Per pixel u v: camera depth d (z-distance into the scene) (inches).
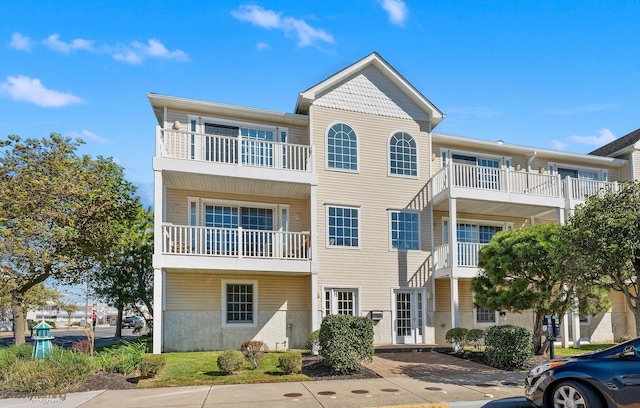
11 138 600.7
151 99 620.7
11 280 586.9
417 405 313.7
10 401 331.9
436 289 725.9
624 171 874.8
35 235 584.1
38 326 441.4
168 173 572.4
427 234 724.0
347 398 337.7
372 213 697.6
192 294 621.0
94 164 660.7
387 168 714.8
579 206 434.3
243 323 638.5
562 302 514.6
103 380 387.5
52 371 367.9
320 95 693.9
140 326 1046.4
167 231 619.2
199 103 636.1
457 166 701.3
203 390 364.5
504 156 806.5
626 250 358.0
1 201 565.6
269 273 624.7
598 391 269.3
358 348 443.2
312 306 601.9
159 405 317.1
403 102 740.7
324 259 664.4
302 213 689.0
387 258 695.7
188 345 608.7
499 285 542.9
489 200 693.9
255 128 679.1
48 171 614.5
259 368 446.6
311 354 551.2
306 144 694.5
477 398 337.7
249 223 671.1
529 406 326.3
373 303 678.5
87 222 641.0
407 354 582.6
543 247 490.9
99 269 810.8
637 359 265.6
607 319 805.2
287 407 311.6
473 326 740.7
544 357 529.3
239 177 589.9
